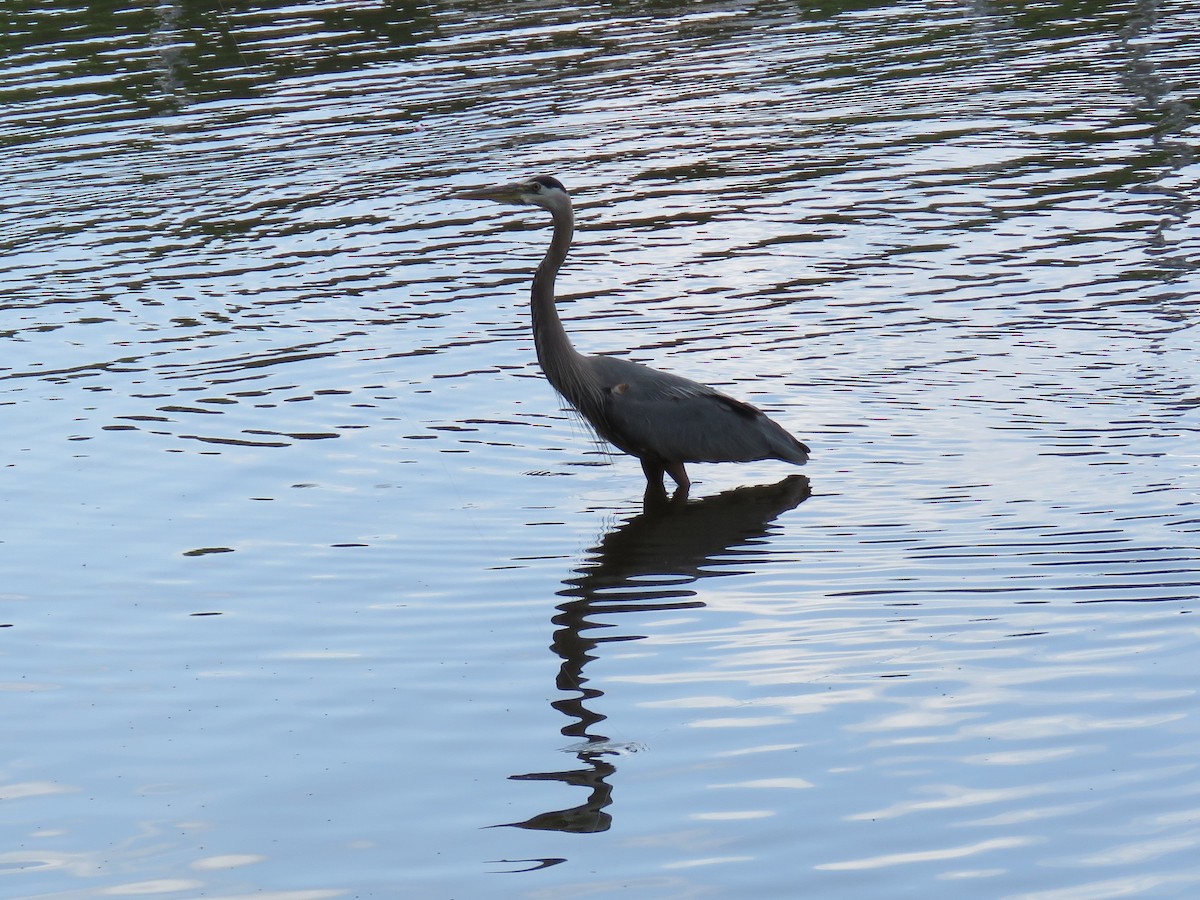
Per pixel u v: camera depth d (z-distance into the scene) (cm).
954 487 1356
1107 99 2697
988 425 1483
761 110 2748
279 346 1761
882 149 2472
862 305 1825
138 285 1995
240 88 2994
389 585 1205
